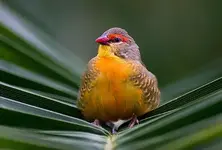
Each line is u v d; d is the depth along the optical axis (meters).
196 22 3.34
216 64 2.93
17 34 2.84
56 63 2.84
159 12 3.36
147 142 2.63
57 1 3.32
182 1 3.35
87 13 3.36
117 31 2.86
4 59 2.79
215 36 3.32
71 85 2.83
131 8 3.37
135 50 2.87
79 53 3.31
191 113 2.63
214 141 2.57
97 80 2.79
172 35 3.32
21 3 3.26
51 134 2.64
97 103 2.79
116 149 2.63
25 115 2.65
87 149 2.63
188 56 3.30
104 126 2.81
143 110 2.80
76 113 2.77
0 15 2.85
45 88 2.79
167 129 2.63
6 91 2.69
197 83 2.90
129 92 2.79
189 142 2.59
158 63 3.27
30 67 2.80
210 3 3.36
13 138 2.63
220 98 2.63
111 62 2.80
